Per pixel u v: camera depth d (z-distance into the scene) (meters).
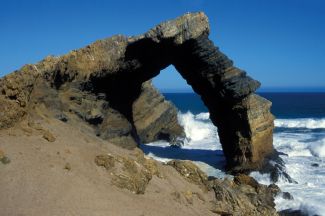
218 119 37.16
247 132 34.06
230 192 23.06
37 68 24.66
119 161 20.14
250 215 21.89
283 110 112.38
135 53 31.17
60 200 15.35
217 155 41.03
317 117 92.56
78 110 27.70
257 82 34.19
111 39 30.52
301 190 28.38
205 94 36.75
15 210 13.94
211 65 33.28
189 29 30.64
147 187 19.92
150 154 40.97
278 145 45.09
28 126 20.41
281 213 24.08
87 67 29.08
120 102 34.16
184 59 34.25
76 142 21.08
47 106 24.28
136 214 16.42
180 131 53.97
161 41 29.89
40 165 17.27
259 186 26.09
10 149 17.64
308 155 40.31
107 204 16.34
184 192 21.20
